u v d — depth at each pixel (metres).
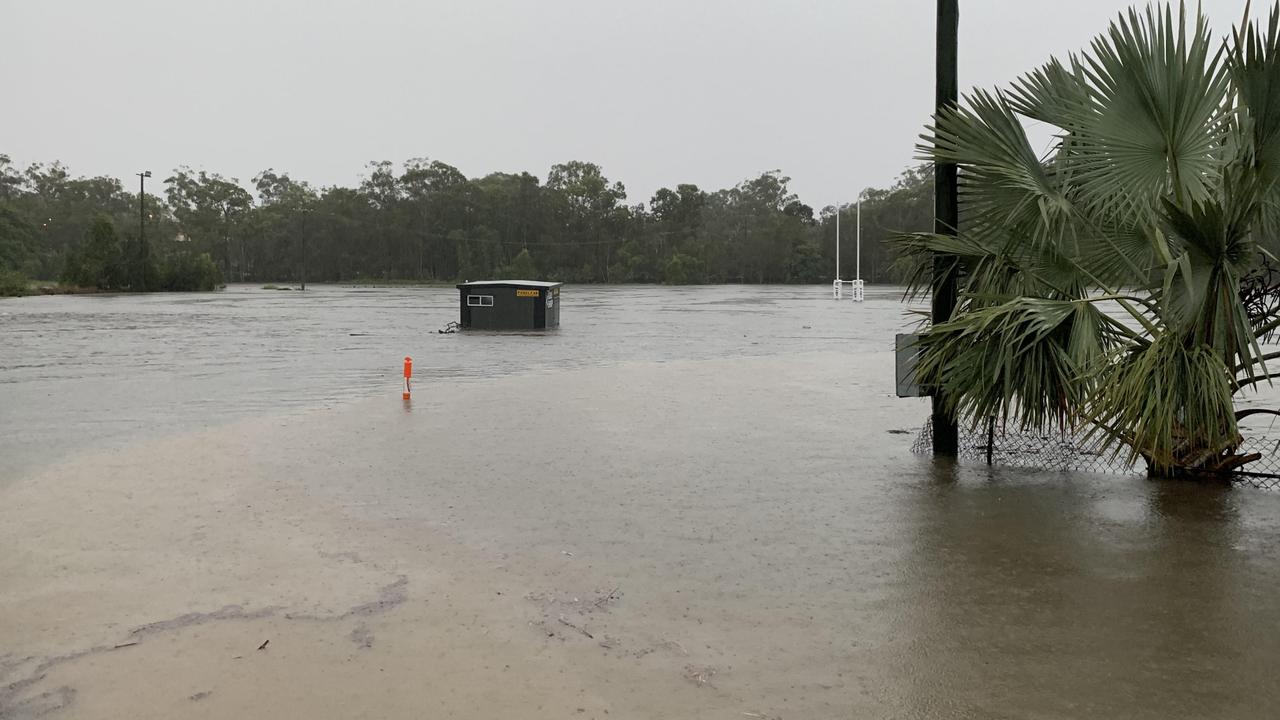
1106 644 4.72
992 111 8.13
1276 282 7.78
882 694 4.18
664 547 6.59
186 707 4.08
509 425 12.03
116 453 10.09
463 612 5.29
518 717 3.98
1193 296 6.87
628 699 4.15
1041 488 8.27
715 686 4.28
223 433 11.38
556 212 160.00
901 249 9.00
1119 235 8.15
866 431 11.61
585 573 6.00
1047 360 7.81
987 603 5.36
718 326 35.72
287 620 5.15
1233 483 8.32
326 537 6.82
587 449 10.38
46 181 178.38
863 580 5.82
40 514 7.47
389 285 145.00
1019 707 4.03
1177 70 7.21
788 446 10.57
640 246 157.00
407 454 10.06
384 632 4.97
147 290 97.31
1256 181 6.73
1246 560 6.10
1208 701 4.07
